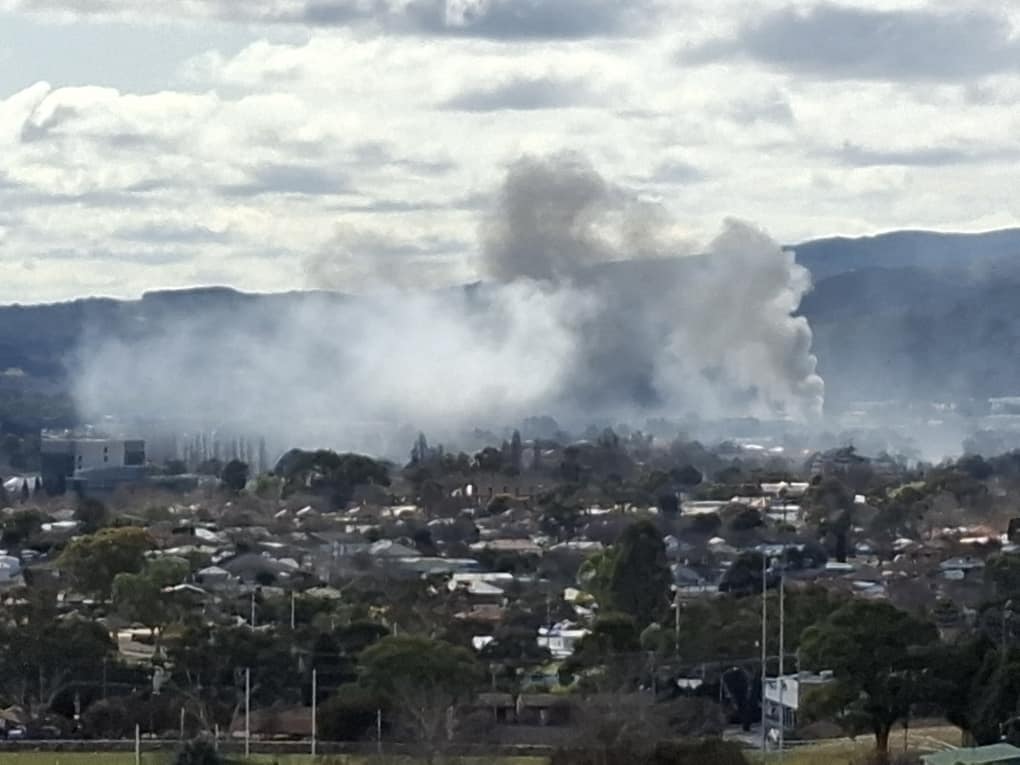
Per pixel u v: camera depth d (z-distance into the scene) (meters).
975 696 81.44
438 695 86.50
